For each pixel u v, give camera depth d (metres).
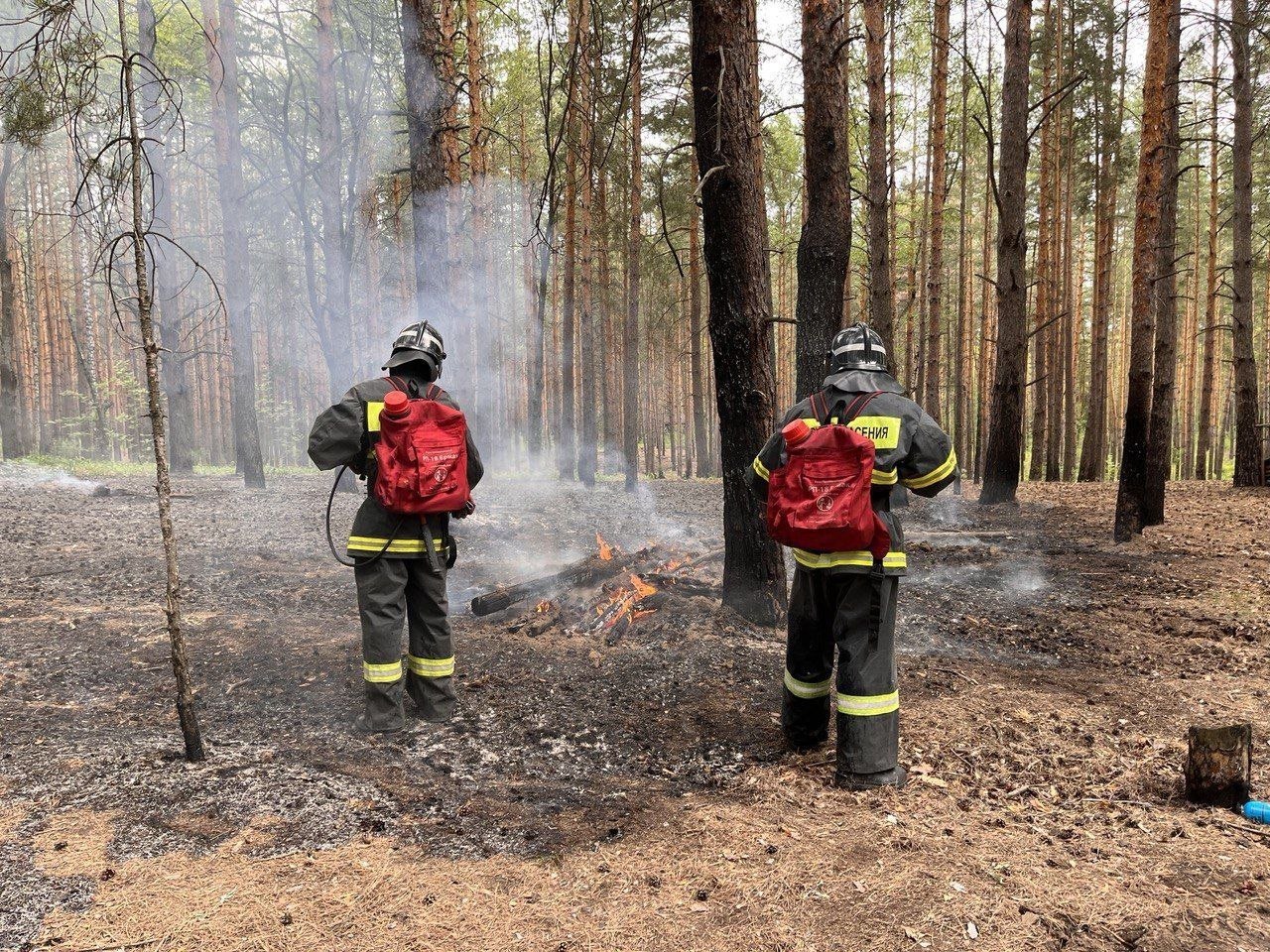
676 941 2.29
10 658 4.92
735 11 5.12
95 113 4.72
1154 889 2.55
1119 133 20.27
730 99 5.15
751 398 5.41
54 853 2.68
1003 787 3.36
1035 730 3.99
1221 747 3.16
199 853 2.71
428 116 9.45
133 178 3.28
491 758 3.64
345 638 5.45
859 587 3.29
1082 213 21.64
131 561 8.06
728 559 5.69
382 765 3.51
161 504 3.37
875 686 3.31
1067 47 20.30
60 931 2.27
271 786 3.21
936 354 15.88
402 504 3.75
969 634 5.97
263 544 9.27
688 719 4.14
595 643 5.33
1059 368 23.98
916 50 20.28
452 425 3.89
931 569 8.43
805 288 6.67
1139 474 9.65
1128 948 2.25
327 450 3.80
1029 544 9.72
